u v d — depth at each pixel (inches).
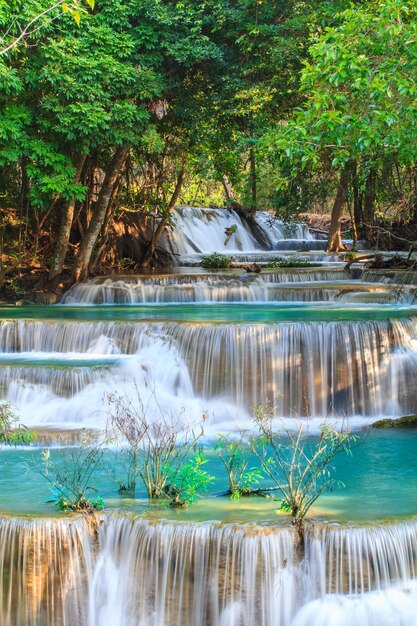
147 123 813.2
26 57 732.7
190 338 544.1
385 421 509.4
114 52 764.0
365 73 542.0
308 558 293.3
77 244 999.0
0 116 731.4
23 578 306.0
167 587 296.5
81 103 737.6
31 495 355.9
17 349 600.1
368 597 290.0
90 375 513.7
